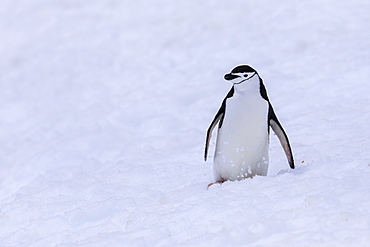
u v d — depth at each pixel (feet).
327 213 32.12
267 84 95.09
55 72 145.38
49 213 49.96
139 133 85.51
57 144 86.02
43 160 80.38
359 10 139.74
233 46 134.92
